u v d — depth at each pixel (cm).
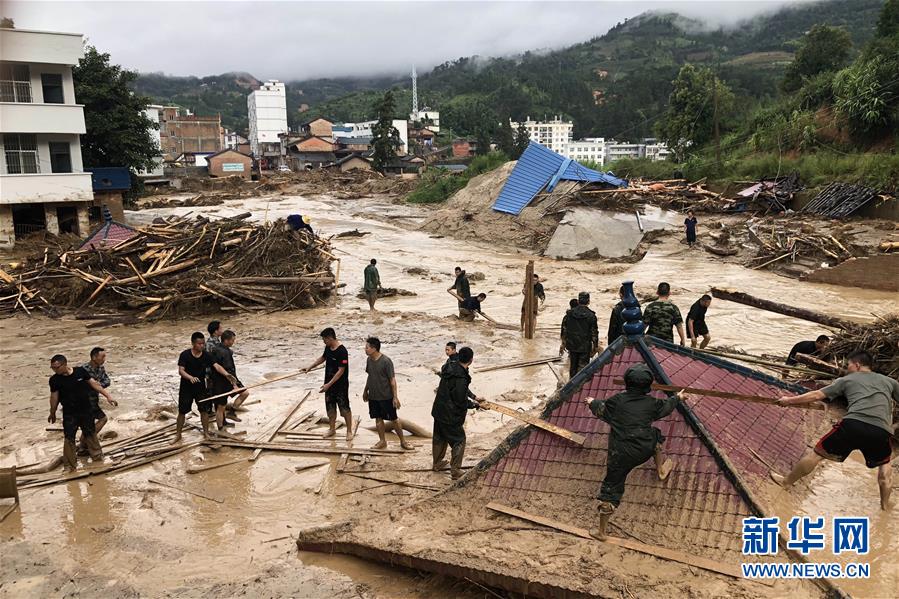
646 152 13238
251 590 591
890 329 941
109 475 842
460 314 1714
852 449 616
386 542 603
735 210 3353
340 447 909
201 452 908
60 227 3083
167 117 11675
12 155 2844
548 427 674
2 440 955
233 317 1758
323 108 18962
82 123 2930
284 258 1995
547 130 15088
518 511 618
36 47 2769
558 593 511
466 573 550
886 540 579
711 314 1709
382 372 870
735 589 499
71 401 840
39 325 1673
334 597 576
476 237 3294
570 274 2412
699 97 5512
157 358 1381
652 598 493
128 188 3612
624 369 709
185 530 703
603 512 563
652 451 559
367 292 1834
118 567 636
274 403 1101
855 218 2858
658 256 2692
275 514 732
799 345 1013
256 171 9319
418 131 12444
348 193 6044
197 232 2070
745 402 743
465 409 786
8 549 671
